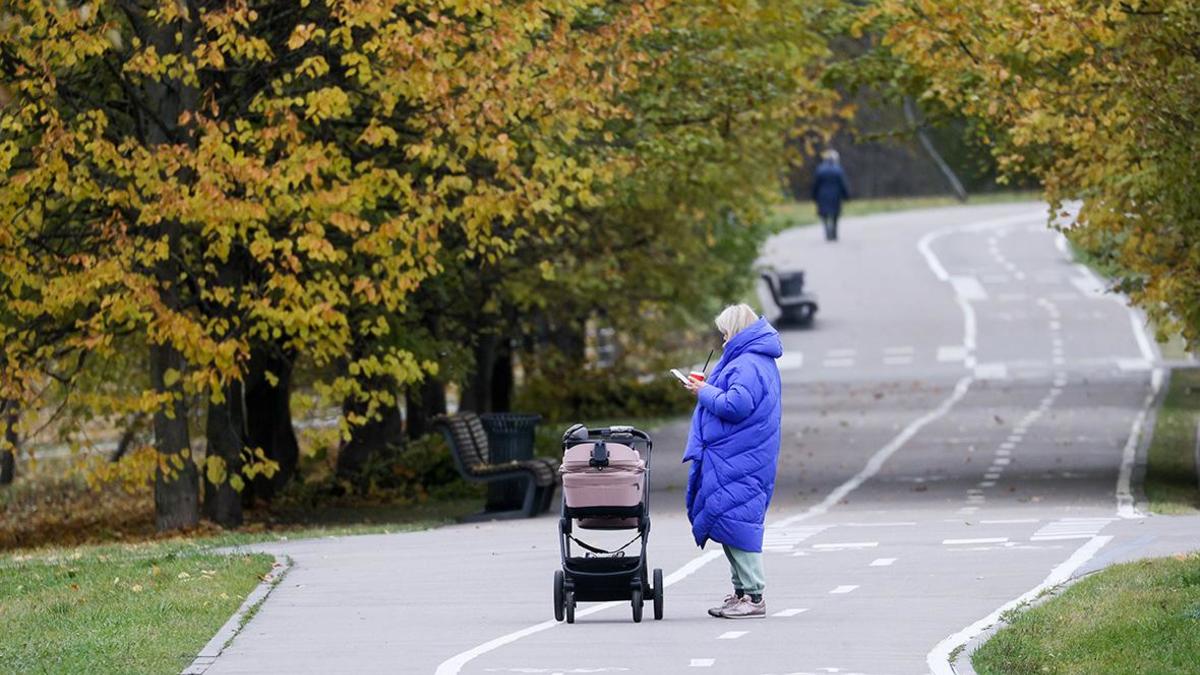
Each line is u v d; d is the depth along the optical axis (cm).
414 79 5122
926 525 4809
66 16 4938
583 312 9419
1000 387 10181
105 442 10088
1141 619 2909
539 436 8725
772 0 6034
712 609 3241
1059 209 5606
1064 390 9881
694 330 11188
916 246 17038
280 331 5284
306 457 8019
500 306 7975
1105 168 5022
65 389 5972
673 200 7844
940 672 2620
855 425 8669
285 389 7250
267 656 2897
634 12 5506
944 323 13075
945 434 8131
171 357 5591
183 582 3719
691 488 3253
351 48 5297
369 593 3666
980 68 5297
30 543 6094
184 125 5400
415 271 5319
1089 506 5397
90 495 8706
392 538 4956
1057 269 15300
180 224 5484
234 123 5325
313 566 4162
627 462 3173
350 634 3117
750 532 3203
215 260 5697
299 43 4966
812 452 7612
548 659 2809
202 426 7194
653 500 6112
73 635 3119
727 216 9906
